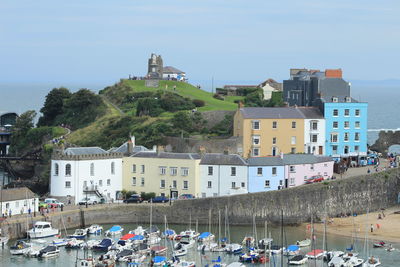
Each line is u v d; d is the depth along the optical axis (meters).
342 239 182.38
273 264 159.00
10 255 164.75
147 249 164.75
